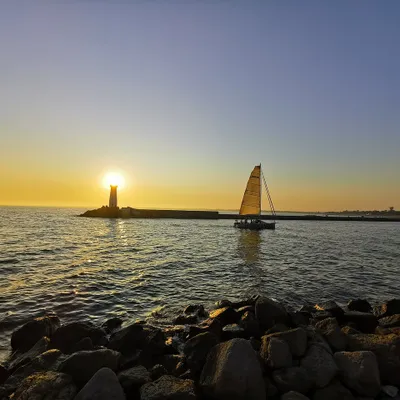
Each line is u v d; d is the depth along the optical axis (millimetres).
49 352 7570
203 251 31641
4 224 66812
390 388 6660
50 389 5824
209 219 122000
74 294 14938
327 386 6453
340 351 7648
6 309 12539
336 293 16391
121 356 7570
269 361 6898
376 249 35875
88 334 9016
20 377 6727
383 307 12289
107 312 12734
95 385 5766
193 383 6301
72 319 11805
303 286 17562
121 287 16531
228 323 10516
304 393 6395
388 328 9500
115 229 63312
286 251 32781
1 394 6074
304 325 9367
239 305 12375
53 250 29656
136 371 6777
